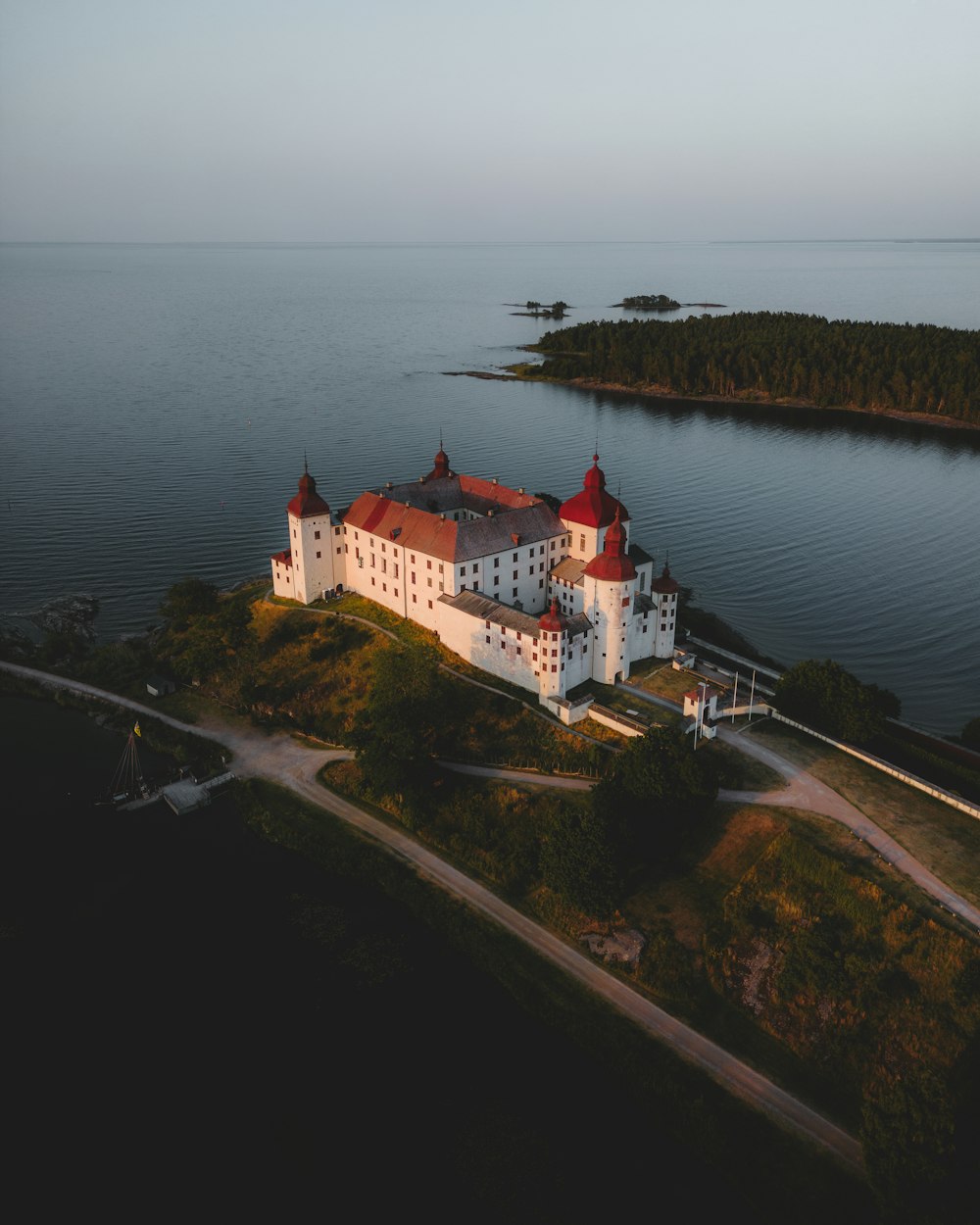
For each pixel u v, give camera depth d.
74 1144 80.94
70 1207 75.56
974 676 163.50
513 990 96.25
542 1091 85.69
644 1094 84.38
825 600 195.50
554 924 104.56
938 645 175.12
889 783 118.44
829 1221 73.06
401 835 120.56
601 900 100.06
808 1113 82.38
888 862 102.19
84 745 143.50
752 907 101.62
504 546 153.88
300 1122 82.75
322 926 105.94
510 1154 79.44
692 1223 74.06
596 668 144.12
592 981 96.81
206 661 153.50
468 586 151.75
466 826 119.06
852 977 91.38
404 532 159.25
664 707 136.62
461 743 133.25
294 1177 77.88
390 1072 87.44
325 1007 94.88
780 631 181.25
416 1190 76.75
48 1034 91.94
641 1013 92.88
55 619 188.00
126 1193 76.75
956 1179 67.06
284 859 117.69
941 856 103.50
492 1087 86.00
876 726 126.75
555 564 162.62
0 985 97.56
